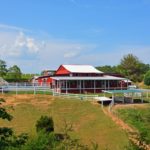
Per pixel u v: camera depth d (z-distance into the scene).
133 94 70.88
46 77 83.00
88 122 52.31
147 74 107.56
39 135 12.51
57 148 12.20
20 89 66.56
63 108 58.34
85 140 45.25
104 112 56.25
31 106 58.03
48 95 63.31
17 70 111.19
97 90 78.44
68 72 81.94
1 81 78.56
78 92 76.88
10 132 13.62
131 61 129.00
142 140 13.41
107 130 48.16
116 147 42.47
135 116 50.66
